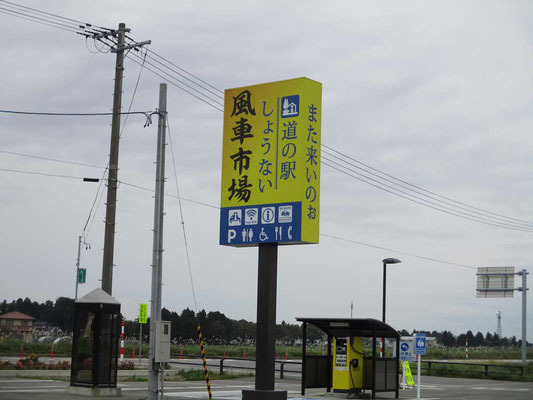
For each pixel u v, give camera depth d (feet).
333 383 82.07
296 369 144.87
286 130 69.00
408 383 107.76
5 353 151.12
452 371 147.02
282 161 68.85
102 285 100.27
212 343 278.26
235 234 70.85
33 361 102.94
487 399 83.66
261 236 69.10
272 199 68.95
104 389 70.85
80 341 72.13
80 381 71.67
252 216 70.03
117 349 72.43
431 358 237.86
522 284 172.35
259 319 68.39
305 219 67.31
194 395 78.59
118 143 104.68
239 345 250.78
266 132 70.23
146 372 105.91
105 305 71.46
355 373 81.41
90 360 71.31
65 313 389.80
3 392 71.56
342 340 82.23
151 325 68.90
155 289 70.03
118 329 72.54
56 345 166.40
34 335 225.76
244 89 72.13
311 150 68.69
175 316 301.02
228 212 71.72
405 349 80.84
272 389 67.41
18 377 95.30
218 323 310.86
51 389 77.15
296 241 67.36
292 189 67.77
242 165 71.36
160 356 66.28
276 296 69.05
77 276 156.56
